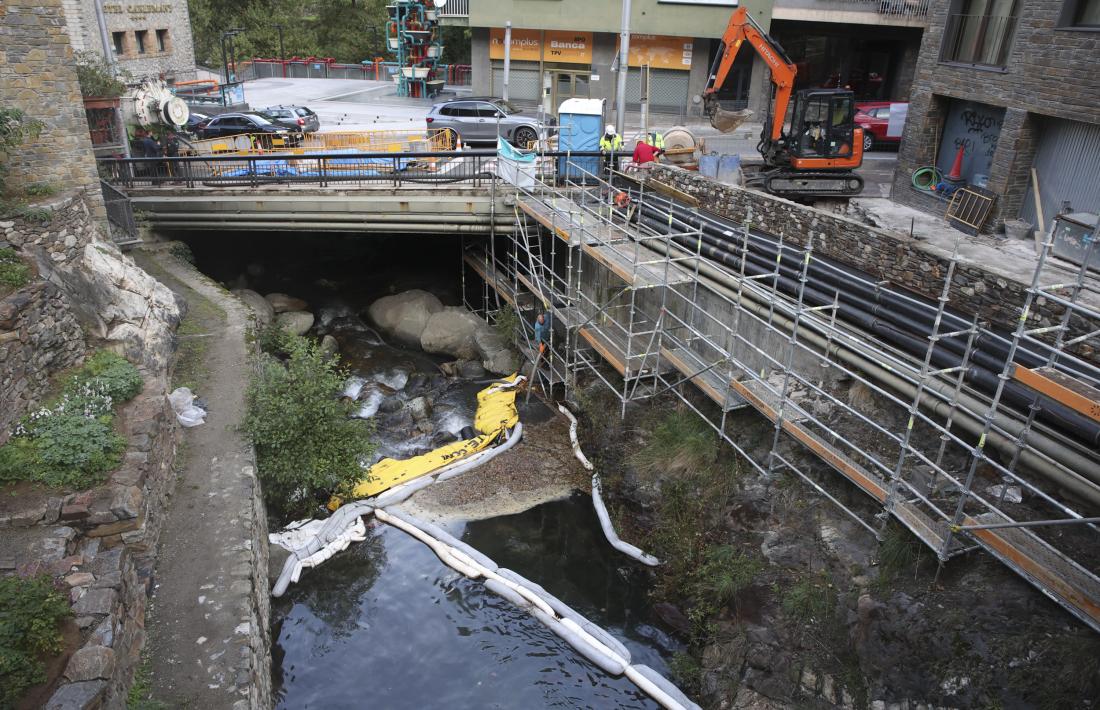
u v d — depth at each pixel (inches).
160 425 416.5
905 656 339.0
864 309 473.4
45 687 259.3
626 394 555.8
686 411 540.1
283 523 498.3
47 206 480.4
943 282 460.1
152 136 857.5
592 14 1274.6
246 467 442.9
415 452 594.6
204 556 372.2
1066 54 555.5
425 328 773.3
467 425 636.1
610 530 500.7
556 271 764.0
